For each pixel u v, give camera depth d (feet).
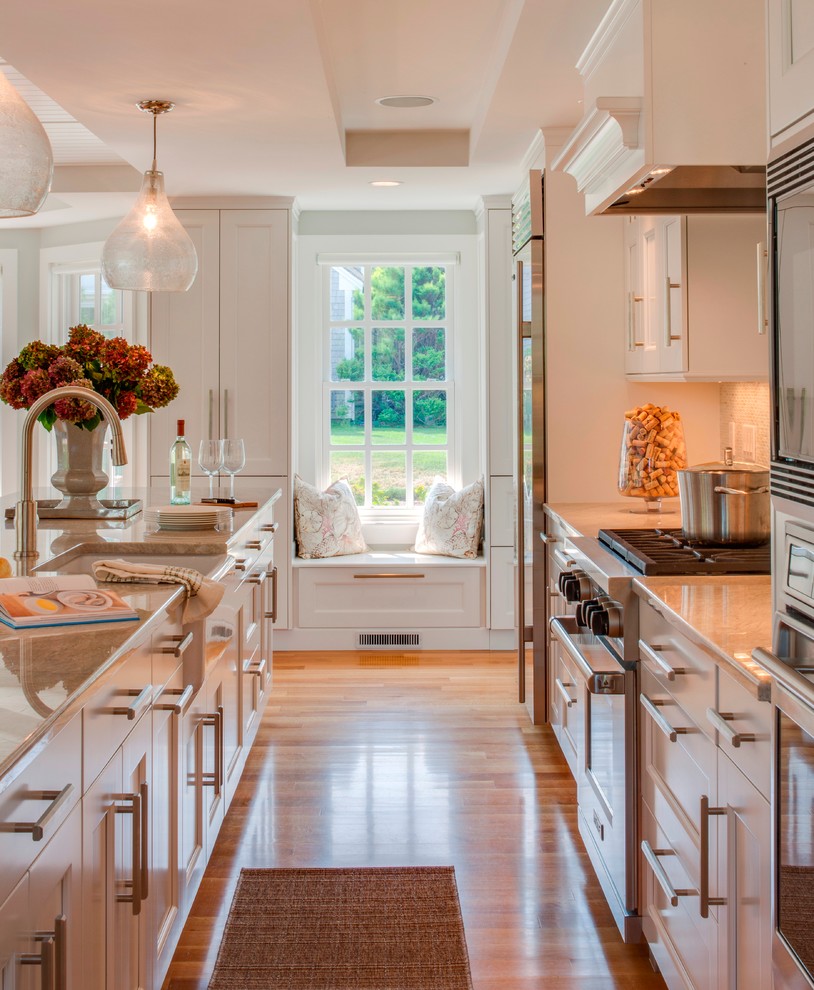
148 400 11.88
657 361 11.93
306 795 11.68
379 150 15.84
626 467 12.38
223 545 9.75
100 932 5.32
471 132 15.37
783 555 4.75
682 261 10.93
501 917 8.95
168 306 18.21
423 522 19.62
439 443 20.36
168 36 9.94
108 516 11.37
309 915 9.00
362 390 20.33
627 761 8.20
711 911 6.17
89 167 17.07
